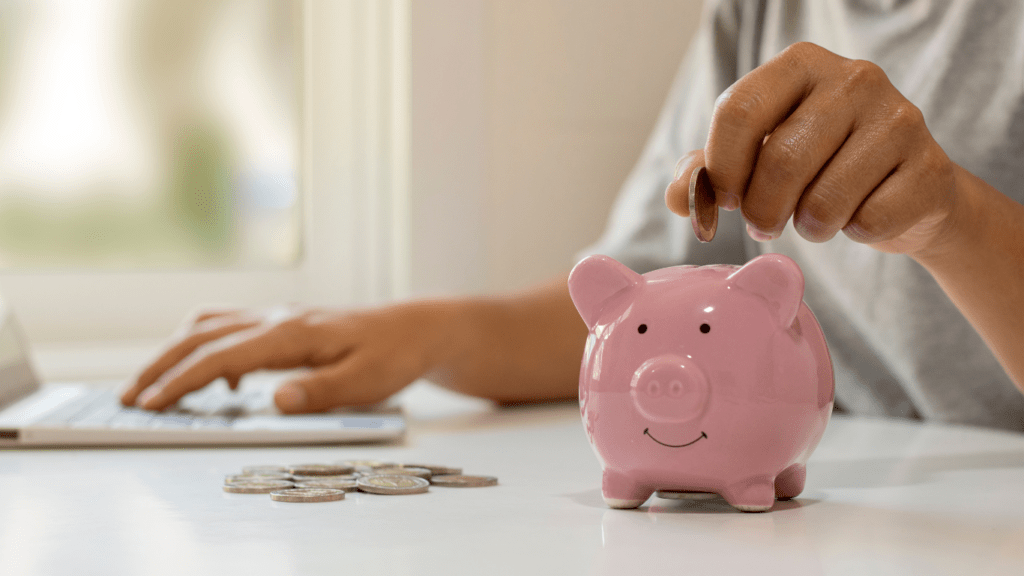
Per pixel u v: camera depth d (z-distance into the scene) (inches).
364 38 50.8
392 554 12.3
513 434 25.9
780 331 15.0
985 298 20.9
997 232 20.0
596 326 15.8
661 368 14.7
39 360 43.9
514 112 48.1
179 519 14.5
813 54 15.7
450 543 13.0
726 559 12.1
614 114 49.4
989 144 29.8
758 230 15.7
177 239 50.7
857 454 22.0
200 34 50.1
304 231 52.2
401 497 16.5
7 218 48.0
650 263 37.6
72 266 49.1
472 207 47.8
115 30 48.9
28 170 48.2
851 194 15.2
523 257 48.5
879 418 30.7
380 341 29.2
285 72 51.7
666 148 39.9
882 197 15.4
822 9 36.5
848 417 30.9
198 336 29.9
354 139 51.2
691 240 36.5
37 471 19.4
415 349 29.8
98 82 48.9
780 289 14.9
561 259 49.0
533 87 48.3
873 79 15.4
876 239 15.8
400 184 48.1
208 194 50.9
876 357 33.1
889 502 16.1
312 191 51.9
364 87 51.0
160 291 49.9
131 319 49.5
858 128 15.4
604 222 49.5
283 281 52.0
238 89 50.9
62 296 48.3
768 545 12.9
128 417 25.3
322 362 29.2
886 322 31.2
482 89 47.6
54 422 23.4
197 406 28.4
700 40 40.9
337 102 51.5
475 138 47.6
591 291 15.9
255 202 51.7
